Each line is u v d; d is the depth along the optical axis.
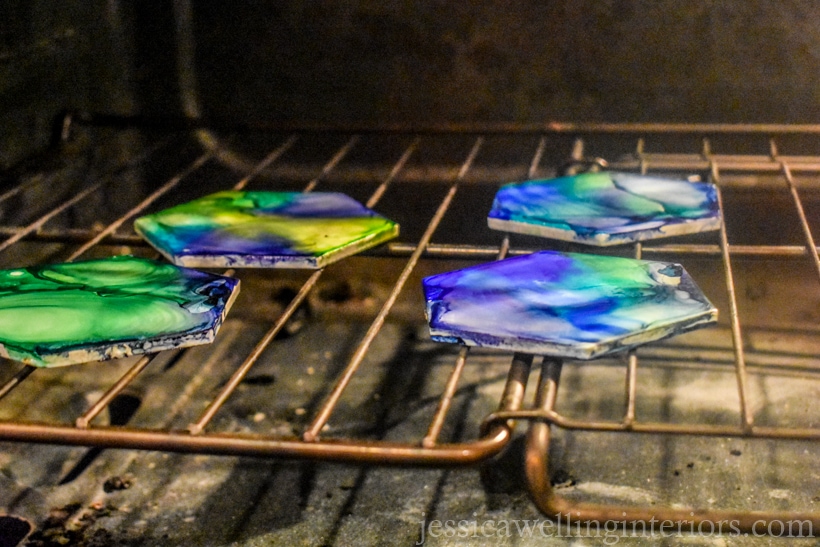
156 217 0.74
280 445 0.58
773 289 0.87
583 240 0.70
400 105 0.89
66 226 0.84
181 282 0.67
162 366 0.83
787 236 0.87
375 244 0.71
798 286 0.87
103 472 0.75
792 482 0.72
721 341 0.83
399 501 0.73
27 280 0.68
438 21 0.86
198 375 0.83
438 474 0.74
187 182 0.93
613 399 0.79
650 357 0.82
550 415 0.59
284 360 0.84
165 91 0.90
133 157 0.91
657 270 0.67
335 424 0.78
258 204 0.76
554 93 0.87
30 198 0.81
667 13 0.84
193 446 0.59
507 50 0.86
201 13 0.89
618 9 0.84
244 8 0.88
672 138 0.87
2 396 0.61
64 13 0.83
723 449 0.75
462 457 0.58
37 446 0.75
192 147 0.92
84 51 0.85
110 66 0.88
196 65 0.90
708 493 0.72
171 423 0.79
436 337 0.63
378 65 0.88
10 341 0.62
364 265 0.93
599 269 0.67
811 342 0.82
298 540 0.71
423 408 0.79
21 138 0.81
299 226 0.72
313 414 0.79
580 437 0.76
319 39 0.88
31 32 0.81
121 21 0.88
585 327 0.62
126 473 0.75
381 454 0.58
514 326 0.63
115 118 0.83
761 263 0.88
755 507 0.71
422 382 0.81
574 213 0.72
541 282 0.66
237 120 0.83
